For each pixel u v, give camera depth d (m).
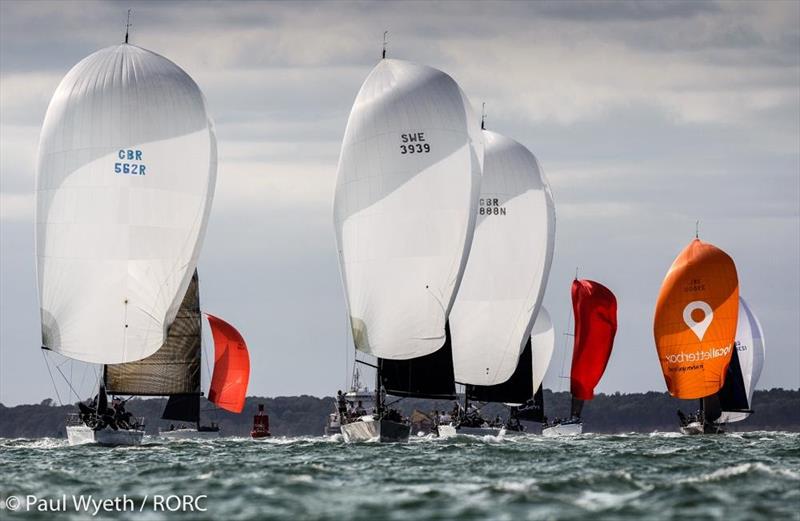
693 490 142.75
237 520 125.69
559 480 151.38
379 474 167.00
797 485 147.50
